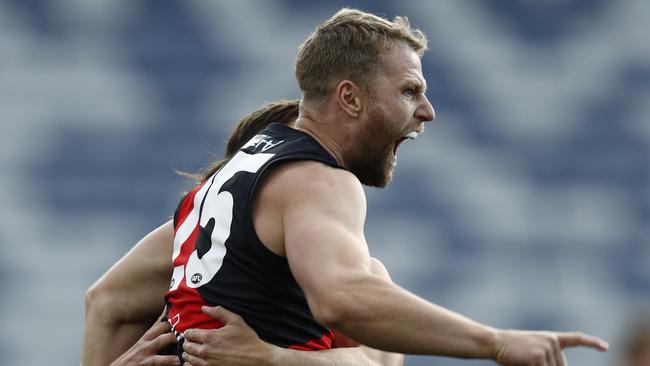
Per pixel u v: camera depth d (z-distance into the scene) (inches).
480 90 1572.3
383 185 443.5
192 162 1537.9
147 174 1535.4
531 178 1544.0
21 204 1512.1
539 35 1595.7
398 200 1517.0
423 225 1509.6
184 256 424.2
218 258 406.3
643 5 1600.6
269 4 1578.5
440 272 1501.0
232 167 426.9
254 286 401.1
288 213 389.4
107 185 1526.8
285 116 505.4
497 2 1601.9
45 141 1537.9
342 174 399.5
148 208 1524.4
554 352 340.8
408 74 426.9
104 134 1544.0
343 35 427.5
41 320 1472.7
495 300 1494.8
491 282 1498.5
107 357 485.7
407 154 1530.5
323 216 379.6
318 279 359.3
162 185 1534.2
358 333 351.6
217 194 418.6
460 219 1518.2
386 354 458.6
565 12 1601.9
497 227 1520.7
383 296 348.5
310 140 418.9
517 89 1578.5
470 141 1551.4
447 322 346.0
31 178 1524.4
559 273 1510.8
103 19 1583.4
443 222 1514.5
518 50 1592.0
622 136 1576.0
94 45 1569.9
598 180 1556.3
